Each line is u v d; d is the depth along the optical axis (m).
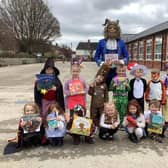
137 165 3.84
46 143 4.68
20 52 55.41
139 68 5.39
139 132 4.81
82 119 4.70
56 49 78.62
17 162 3.96
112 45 5.59
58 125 4.59
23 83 13.98
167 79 5.68
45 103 5.02
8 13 61.06
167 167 3.78
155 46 30.28
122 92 5.36
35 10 61.16
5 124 5.91
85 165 3.84
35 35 62.19
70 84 5.15
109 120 4.91
